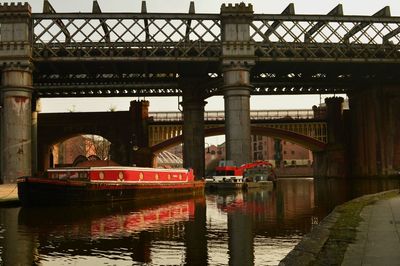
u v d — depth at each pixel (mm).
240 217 27812
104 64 57406
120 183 39875
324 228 14922
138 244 18656
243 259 15617
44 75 64750
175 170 48781
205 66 59781
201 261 15422
